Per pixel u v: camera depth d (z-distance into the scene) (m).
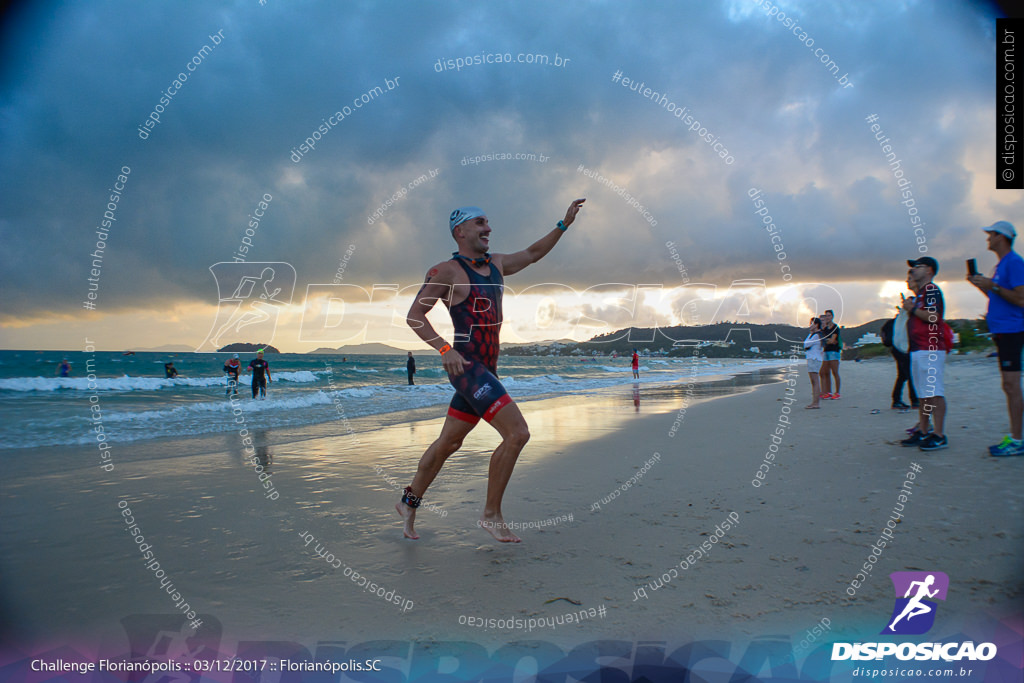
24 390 15.99
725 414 9.15
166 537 3.24
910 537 2.78
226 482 4.78
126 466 5.54
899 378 7.70
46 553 2.98
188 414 10.96
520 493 4.17
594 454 5.79
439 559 2.83
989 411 6.37
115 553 2.98
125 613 2.26
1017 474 3.78
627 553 2.80
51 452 6.46
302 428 8.85
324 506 3.95
